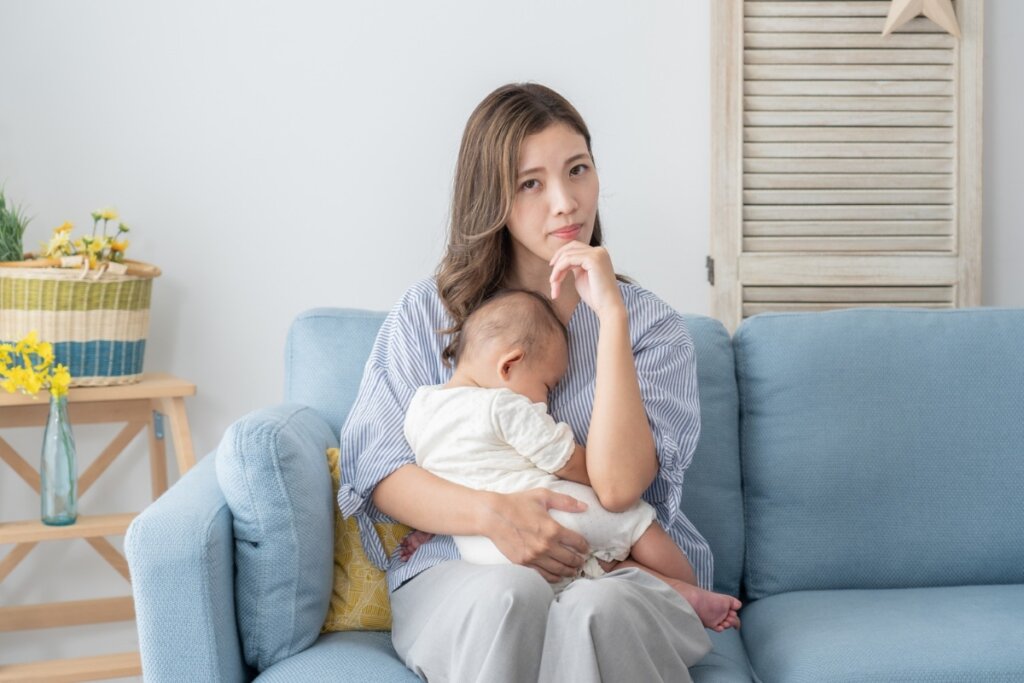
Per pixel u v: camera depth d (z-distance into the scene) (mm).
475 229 1625
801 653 1451
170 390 2295
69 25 2490
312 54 2570
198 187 2553
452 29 2598
